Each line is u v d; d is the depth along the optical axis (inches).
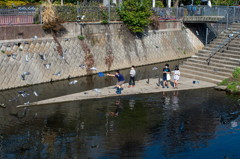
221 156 364.8
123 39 1042.1
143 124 467.8
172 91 670.5
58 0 1246.3
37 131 439.8
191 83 737.0
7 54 717.9
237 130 447.5
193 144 398.6
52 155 365.7
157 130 444.5
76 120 485.4
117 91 641.0
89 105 566.6
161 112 525.0
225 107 557.3
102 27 971.3
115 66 994.7
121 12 1024.2
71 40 881.5
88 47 925.8
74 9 889.5
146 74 926.4
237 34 844.6
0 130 442.0
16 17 806.5
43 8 822.5
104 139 411.2
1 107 560.1
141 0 1061.1
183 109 542.3
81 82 807.1
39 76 778.2
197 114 515.8
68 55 866.1
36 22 822.5
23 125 463.8
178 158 358.9
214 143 402.3
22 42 757.3
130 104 571.5
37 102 579.2
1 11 765.9
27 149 381.7
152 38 1155.3
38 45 796.0
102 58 958.4
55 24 812.0
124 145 393.4
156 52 1158.3
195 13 1318.9
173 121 482.3
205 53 862.5
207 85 718.5
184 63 864.9
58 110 537.3
